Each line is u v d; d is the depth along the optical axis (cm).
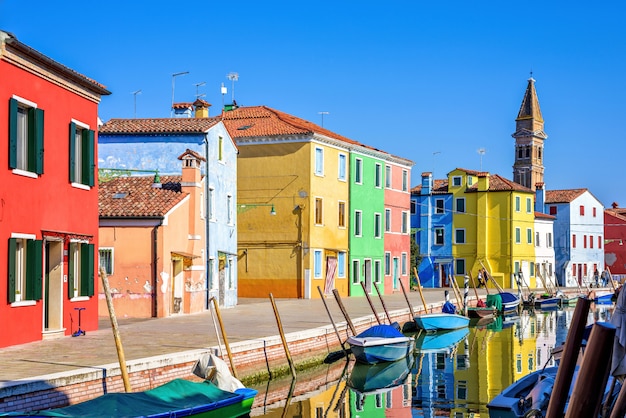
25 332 1888
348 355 2558
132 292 2841
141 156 3397
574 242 7594
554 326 3947
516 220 6619
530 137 8950
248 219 4362
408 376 2275
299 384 2095
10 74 1831
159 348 1844
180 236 2978
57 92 2059
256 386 1977
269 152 4341
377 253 5081
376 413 1764
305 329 2427
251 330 2364
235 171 3706
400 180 5484
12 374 1398
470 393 2016
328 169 4462
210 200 3322
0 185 1786
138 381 1538
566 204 7538
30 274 1902
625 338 797
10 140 1827
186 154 3059
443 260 6706
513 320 4347
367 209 4944
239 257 4366
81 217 2191
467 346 3033
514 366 2494
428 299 4612
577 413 494
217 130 3450
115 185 3127
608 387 1391
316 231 4303
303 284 4234
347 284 4697
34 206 1934
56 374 1355
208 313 3077
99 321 2620
